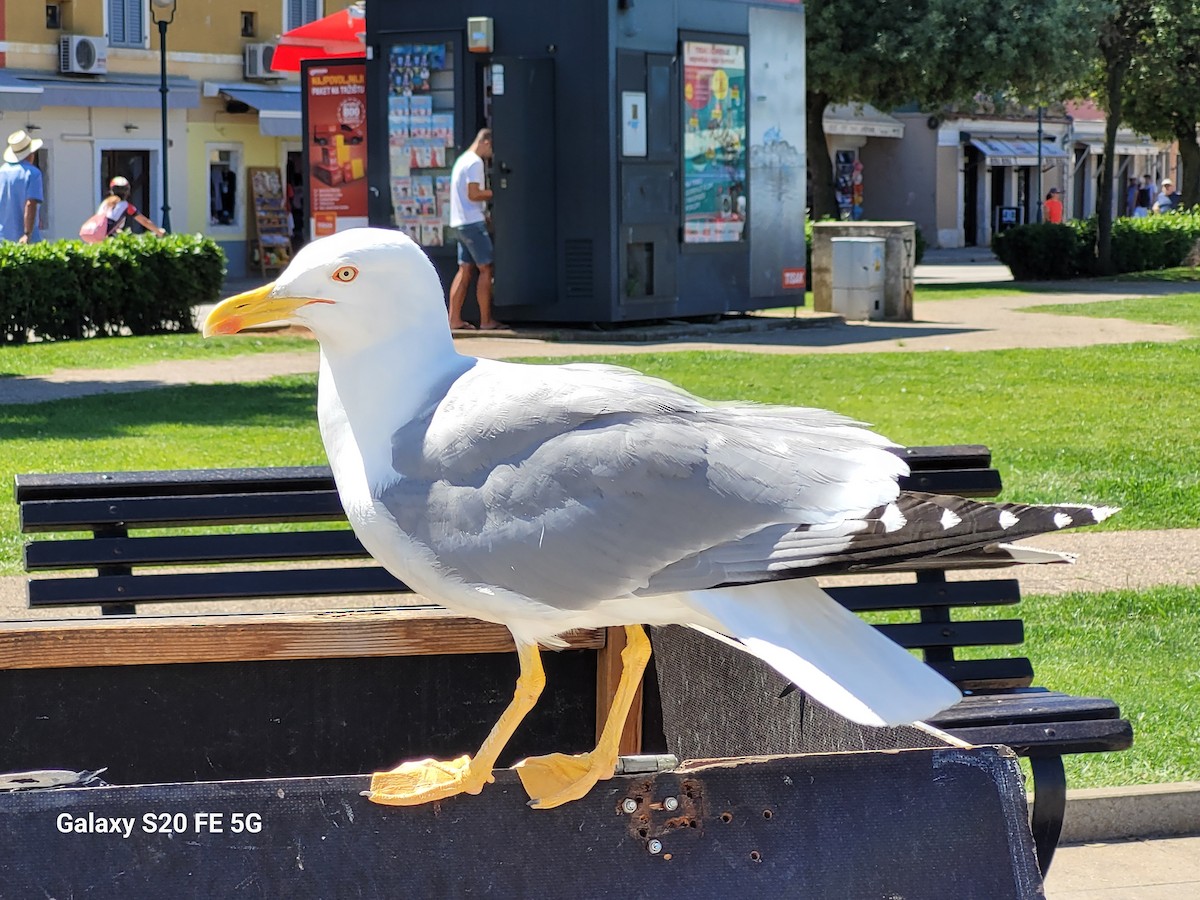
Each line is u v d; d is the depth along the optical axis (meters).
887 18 35.09
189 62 39.91
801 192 23.34
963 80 35.44
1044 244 35.78
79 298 21.61
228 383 16.72
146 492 5.56
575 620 3.21
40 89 36.41
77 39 37.31
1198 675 7.46
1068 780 6.16
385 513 3.30
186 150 40.03
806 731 3.87
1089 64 36.38
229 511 5.54
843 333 22.14
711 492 3.05
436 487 3.26
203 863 2.92
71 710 4.34
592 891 2.99
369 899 2.95
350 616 4.54
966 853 3.02
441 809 2.99
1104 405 15.43
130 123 38.72
